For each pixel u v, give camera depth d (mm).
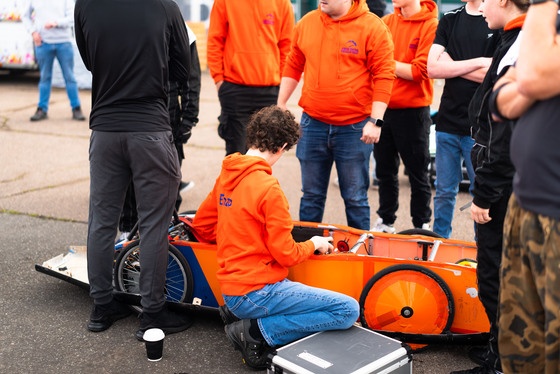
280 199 3182
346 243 3875
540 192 2072
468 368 3326
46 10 9180
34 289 4219
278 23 5422
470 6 4438
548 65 1942
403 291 3398
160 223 3525
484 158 3006
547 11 1962
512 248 2252
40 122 9406
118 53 3334
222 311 3434
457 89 4426
